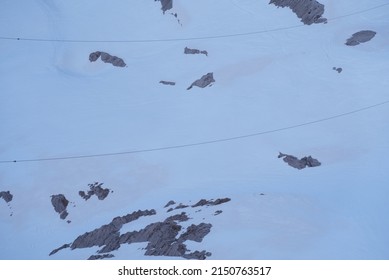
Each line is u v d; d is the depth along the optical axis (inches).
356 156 2449.6
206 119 2940.5
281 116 2859.3
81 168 2605.8
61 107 3125.0
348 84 2984.7
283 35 3602.4
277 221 1831.9
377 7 3656.5
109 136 2829.7
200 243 1731.1
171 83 3336.6
